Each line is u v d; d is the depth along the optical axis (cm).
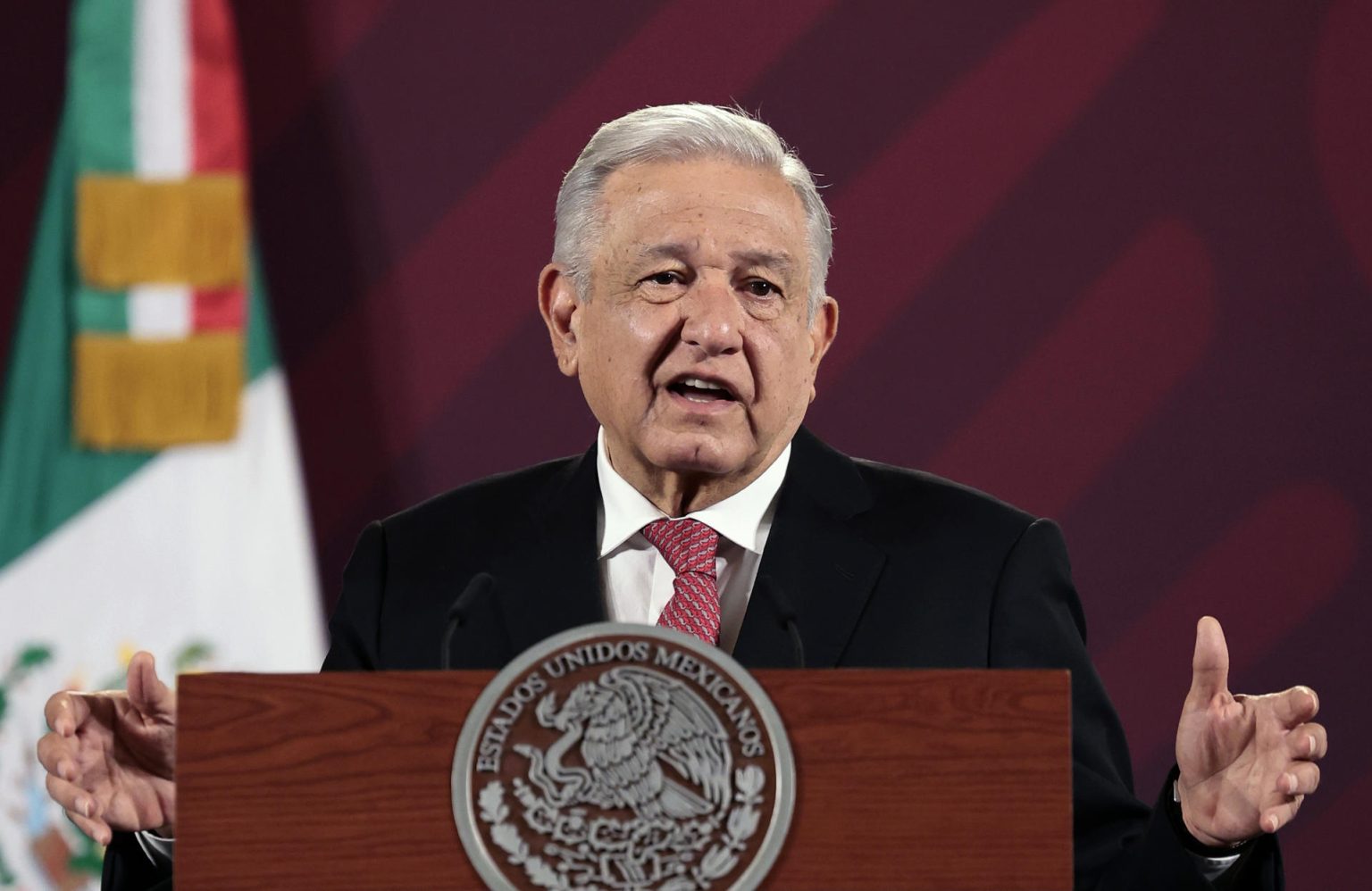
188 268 1508
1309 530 1447
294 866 540
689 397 755
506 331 1509
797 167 785
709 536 773
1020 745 546
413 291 1510
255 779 545
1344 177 1459
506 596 785
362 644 800
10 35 1512
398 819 542
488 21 1516
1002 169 1484
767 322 750
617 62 1511
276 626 1491
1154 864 611
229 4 1523
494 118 1515
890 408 1478
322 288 1512
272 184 1516
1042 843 542
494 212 1513
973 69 1490
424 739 545
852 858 540
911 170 1489
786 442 798
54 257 1503
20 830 1448
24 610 1474
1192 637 1446
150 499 1492
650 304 753
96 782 646
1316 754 588
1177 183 1470
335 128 1516
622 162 778
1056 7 1487
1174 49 1475
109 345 1499
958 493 812
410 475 1503
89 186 1506
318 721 547
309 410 1505
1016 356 1473
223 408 1499
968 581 771
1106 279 1472
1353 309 1454
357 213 1514
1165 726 1442
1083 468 1463
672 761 543
